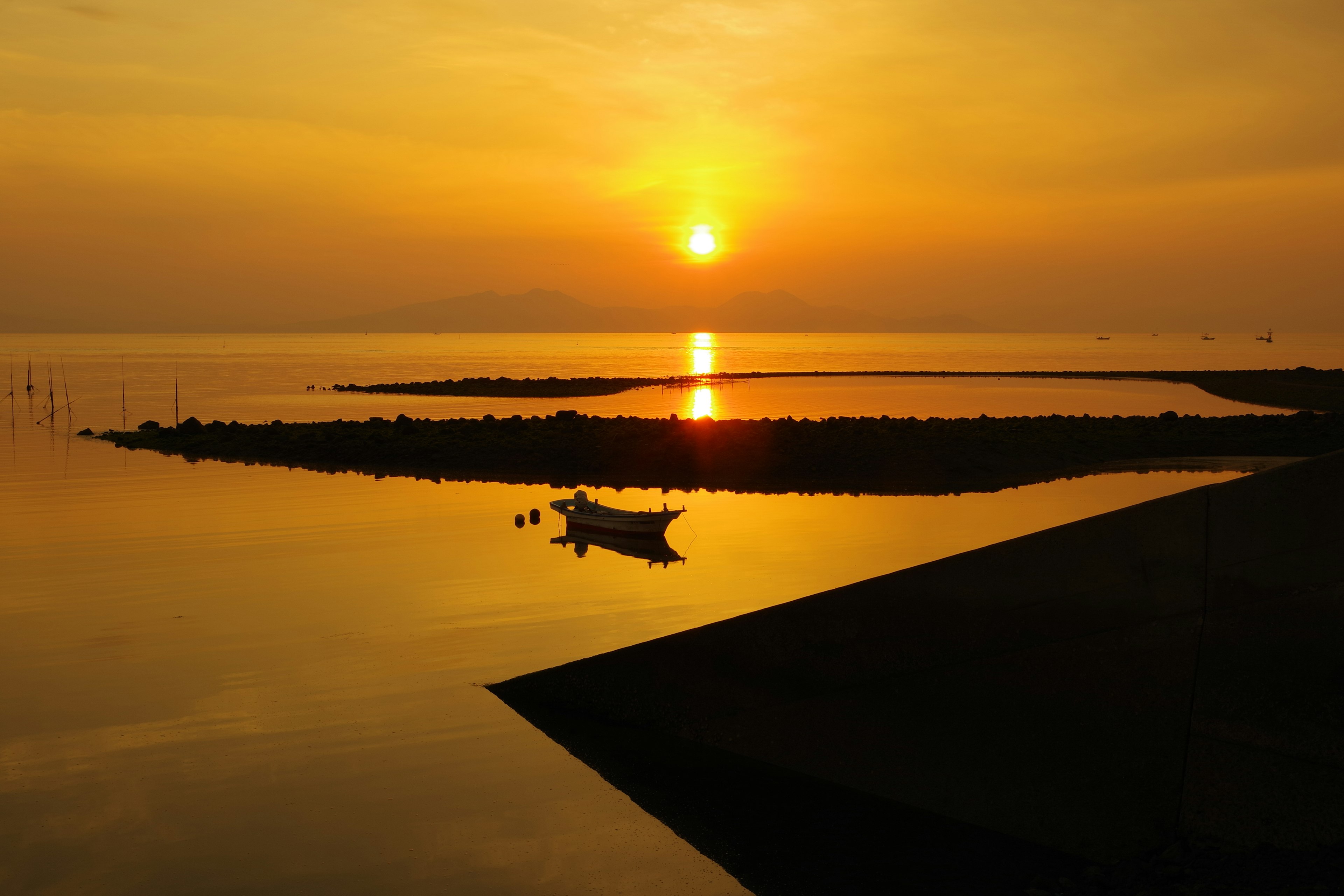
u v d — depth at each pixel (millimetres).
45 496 34500
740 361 189750
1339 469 8250
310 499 33938
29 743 12102
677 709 11711
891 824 9750
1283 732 8289
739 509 32250
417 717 12844
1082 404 80125
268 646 16172
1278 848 8070
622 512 26391
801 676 10844
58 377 121500
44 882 9055
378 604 19172
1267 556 8523
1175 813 8680
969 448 41219
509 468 41844
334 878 9125
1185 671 8844
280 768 11367
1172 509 8969
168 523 28984
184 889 8961
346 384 111750
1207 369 145875
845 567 23000
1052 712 9438
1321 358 197500
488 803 10477
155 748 11961
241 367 154375
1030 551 9633
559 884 9008
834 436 43812
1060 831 9156
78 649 16047
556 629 17359
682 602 19406
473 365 167875
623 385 104250
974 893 8586
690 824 9906
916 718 10125
